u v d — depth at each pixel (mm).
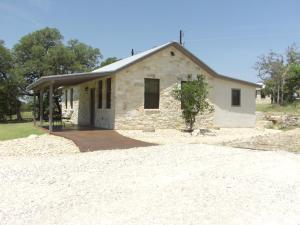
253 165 8883
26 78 41031
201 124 21375
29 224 4996
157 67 19688
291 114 26641
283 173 8117
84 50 45781
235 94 22891
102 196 6273
